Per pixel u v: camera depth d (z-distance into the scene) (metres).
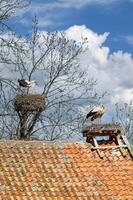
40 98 29.97
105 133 25.33
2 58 33.56
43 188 22.09
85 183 22.97
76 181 22.92
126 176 24.05
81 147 24.92
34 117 36.31
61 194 22.06
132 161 24.97
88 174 23.52
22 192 21.58
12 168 22.66
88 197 22.34
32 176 22.53
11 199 21.08
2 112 35.25
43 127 37.06
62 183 22.62
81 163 24.00
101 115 25.77
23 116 34.97
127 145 25.42
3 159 23.02
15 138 36.69
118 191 23.09
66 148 24.59
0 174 22.20
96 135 25.25
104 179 23.52
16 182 21.98
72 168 23.58
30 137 36.75
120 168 24.38
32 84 30.98
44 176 22.70
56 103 37.78
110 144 25.52
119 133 25.58
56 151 24.23
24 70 37.75
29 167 22.94
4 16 33.03
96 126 25.20
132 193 23.22
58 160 23.77
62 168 23.41
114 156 24.94
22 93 31.09
